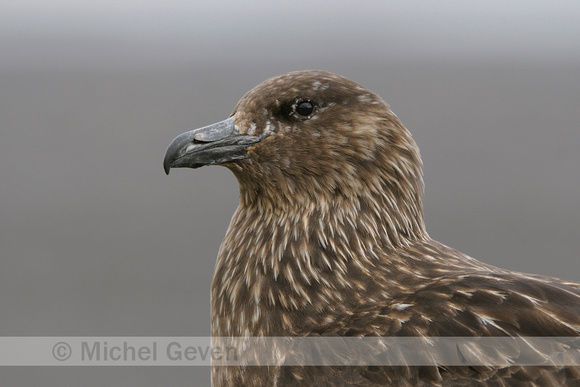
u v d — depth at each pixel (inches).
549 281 252.7
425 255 270.7
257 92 279.9
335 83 276.1
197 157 277.1
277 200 274.8
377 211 271.7
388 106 279.7
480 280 247.1
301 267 263.4
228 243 280.7
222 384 269.7
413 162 278.5
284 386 251.8
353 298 259.4
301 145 272.2
